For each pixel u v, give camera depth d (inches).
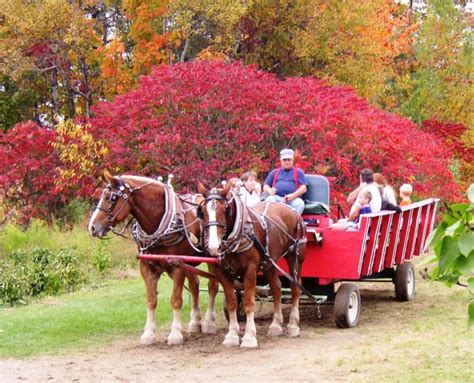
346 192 764.0
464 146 1159.0
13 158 852.6
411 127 853.2
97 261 705.0
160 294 608.1
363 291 639.1
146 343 437.7
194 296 481.1
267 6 1143.6
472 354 374.3
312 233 477.1
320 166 735.1
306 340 445.7
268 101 772.6
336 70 1188.5
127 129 794.8
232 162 770.8
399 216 534.9
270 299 513.7
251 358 396.2
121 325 495.5
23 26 1031.0
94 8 1220.5
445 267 180.5
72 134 834.8
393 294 620.1
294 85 786.2
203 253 439.8
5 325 479.2
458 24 1363.2
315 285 502.6
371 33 1198.9
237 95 770.8
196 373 364.8
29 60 1066.7
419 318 506.6
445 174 853.2
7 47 1066.1
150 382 348.2
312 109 755.4
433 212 629.6
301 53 1155.9
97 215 425.7
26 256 678.5
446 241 180.5
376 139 767.1
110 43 1128.8
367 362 368.5
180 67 794.8
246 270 424.8
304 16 1172.5
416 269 688.4
